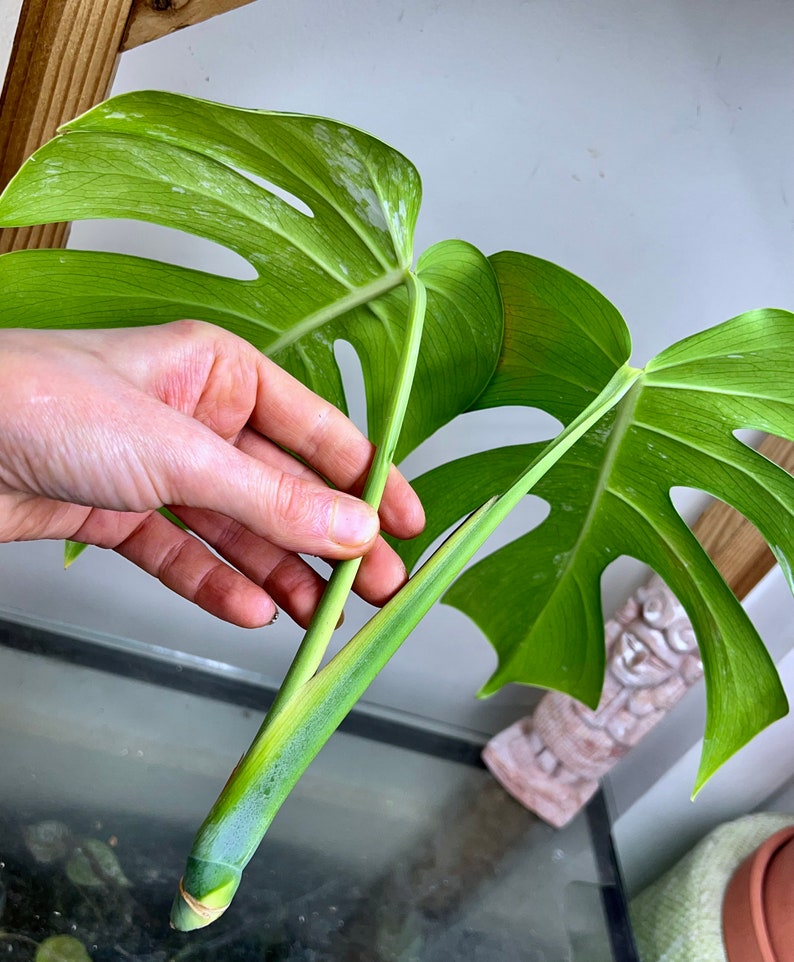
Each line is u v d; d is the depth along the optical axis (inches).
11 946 15.8
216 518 15.5
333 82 16.5
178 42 16.6
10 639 21.1
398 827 20.5
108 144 11.4
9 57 16.6
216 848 10.1
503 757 21.5
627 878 23.5
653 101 15.9
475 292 13.4
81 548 15.9
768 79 15.5
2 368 10.6
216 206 12.6
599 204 16.8
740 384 12.5
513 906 19.4
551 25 15.6
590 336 13.4
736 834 19.9
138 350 12.3
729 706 14.9
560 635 17.7
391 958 17.8
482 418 19.3
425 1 15.7
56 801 18.4
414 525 14.9
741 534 18.6
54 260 12.7
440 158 16.8
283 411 14.0
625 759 23.0
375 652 10.5
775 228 16.5
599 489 15.4
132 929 16.6
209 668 22.2
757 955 17.0
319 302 14.0
